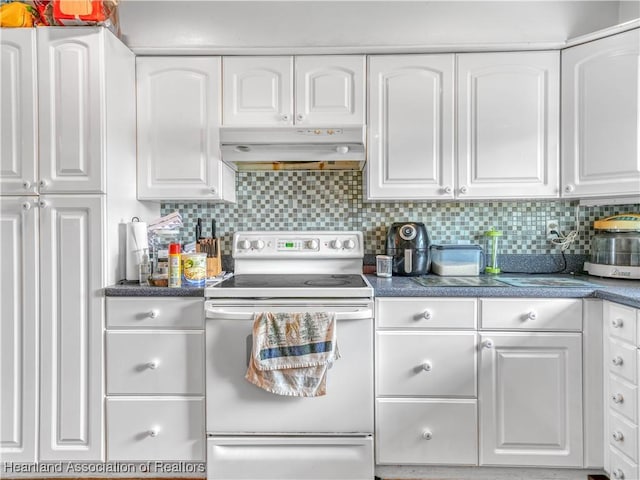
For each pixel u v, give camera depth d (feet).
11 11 5.17
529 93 5.82
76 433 5.17
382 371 5.08
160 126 5.98
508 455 5.05
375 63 5.94
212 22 6.36
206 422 5.11
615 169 5.39
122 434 5.16
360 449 4.99
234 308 4.99
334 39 6.30
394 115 5.94
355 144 5.82
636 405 4.35
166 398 5.15
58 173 5.16
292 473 5.00
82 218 5.17
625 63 5.31
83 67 5.16
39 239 5.16
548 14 6.13
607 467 4.86
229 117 5.98
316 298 5.02
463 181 5.91
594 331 4.94
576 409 4.98
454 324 5.04
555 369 4.99
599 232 6.44
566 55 5.75
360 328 4.97
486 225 6.88
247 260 6.54
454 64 5.90
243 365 4.99
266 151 5.98
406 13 6.27
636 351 4.34
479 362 5.05
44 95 5.16
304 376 4.75
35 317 5.18
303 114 5.97
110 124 5.27
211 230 6.88
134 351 5.15
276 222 7.03
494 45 5.76
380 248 6.97
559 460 5.00
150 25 6.35
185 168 5.97
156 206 6.86
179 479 5.28
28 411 5.18
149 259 5.61
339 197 6.99
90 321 5.16
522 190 5.86
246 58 5.98
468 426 5.06
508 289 5.01
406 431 5.09
